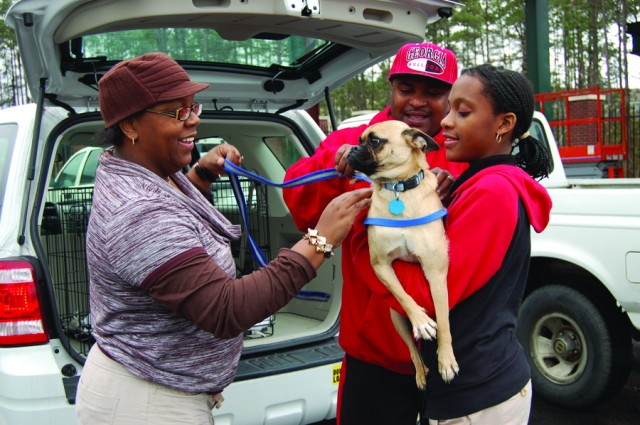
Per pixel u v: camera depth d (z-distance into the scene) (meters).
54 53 2.60
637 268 3.44
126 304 1.61
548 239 3.86
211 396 1.78
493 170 1.67
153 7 2.22
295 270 1.62
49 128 2.83
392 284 1.65
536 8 8.36
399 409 2.17
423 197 1.66
